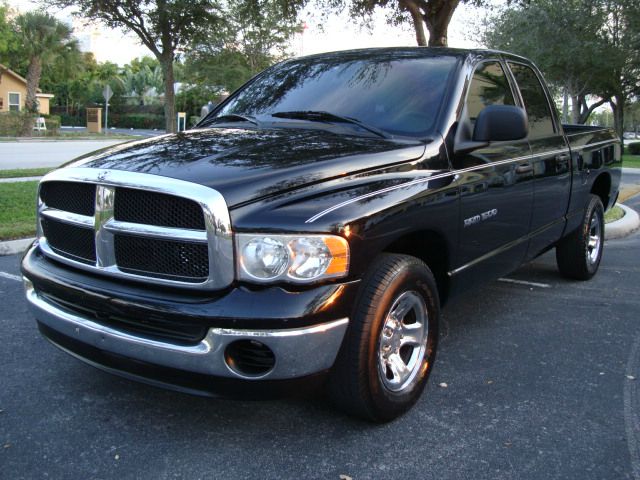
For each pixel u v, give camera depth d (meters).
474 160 3.77
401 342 3.27
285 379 2.69
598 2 28.23
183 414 3.28
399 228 3.06
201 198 2.63
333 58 4.58
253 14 15.95
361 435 3.10
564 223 5.34
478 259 3.94
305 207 2.74
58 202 3.22
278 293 2.63
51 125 40.66
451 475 2.78
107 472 2.75
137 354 2.80
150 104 62.91
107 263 2.92
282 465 2.83
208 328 2.64
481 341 4.49
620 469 2.85
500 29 30.33
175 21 22.27
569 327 4.83
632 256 7.48
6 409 3.30
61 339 3.17
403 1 11.06
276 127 3.83
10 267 6.06
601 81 31.88
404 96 3.88
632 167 22.69
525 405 3.47
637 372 3.98
